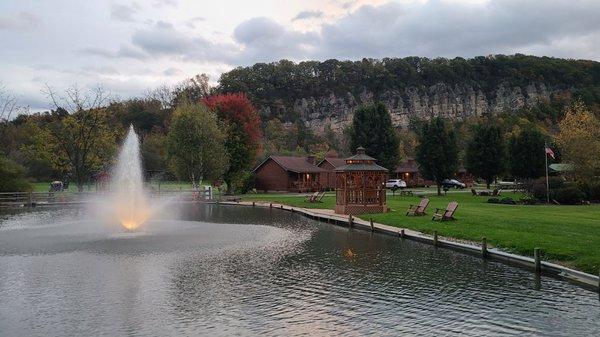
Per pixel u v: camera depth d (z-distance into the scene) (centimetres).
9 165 5831
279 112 19162
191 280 1628
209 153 6297
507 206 4059
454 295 1417
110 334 1117
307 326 1155
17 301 1393
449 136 6134
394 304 1332
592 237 2039
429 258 1995
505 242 2055
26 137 9519
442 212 3391
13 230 3027
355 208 3709
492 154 6800
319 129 19900
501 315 1225
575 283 1532
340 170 3762
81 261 1961
